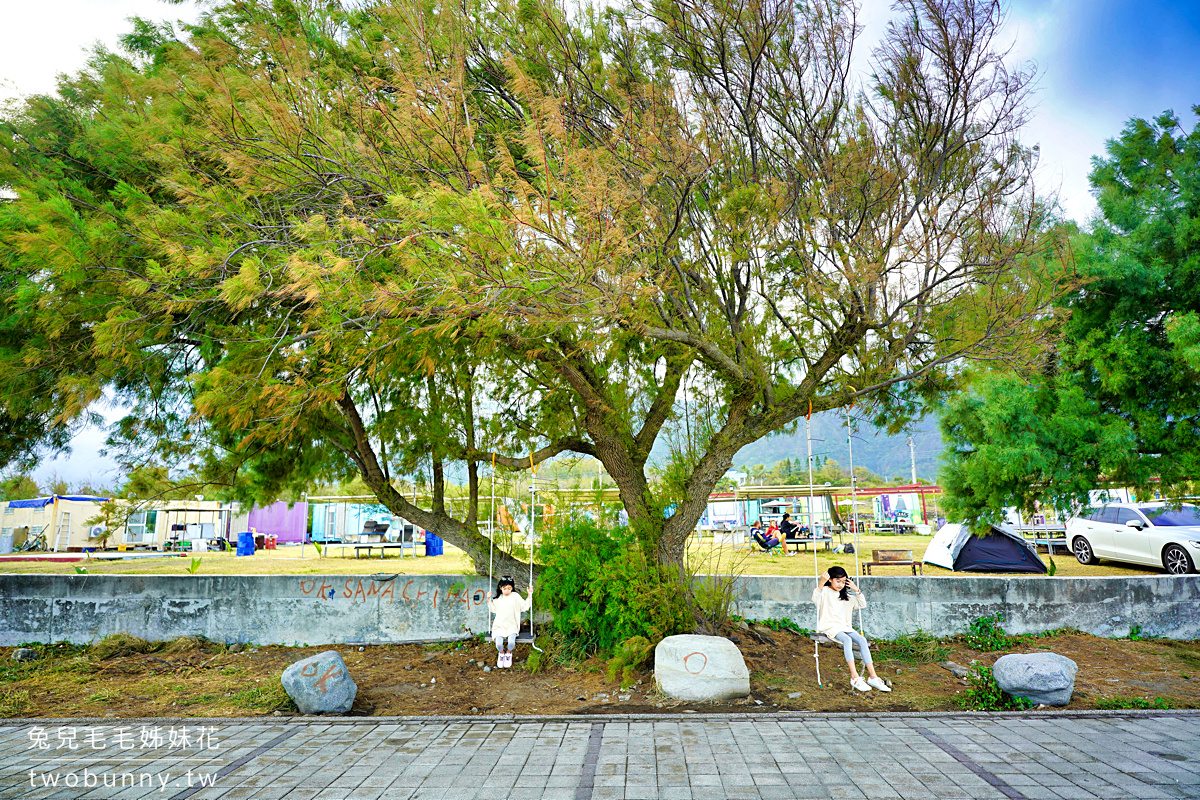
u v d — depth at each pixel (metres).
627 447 8.65
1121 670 7.82
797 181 6.69
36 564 20.22
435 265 4.92
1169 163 9.20
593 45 6.87
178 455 8.03
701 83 6.86
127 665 8.56
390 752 5.16
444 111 5.32
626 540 8.20
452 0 5.90
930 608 9.30
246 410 5.56
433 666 8.33
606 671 7.41
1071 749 5.01
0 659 9.09
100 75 6.62
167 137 5.97
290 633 9.62
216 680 7.89
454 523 9.48
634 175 6.04
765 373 8.02
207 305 6.31
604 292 5.25
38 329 6.00
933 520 31.02
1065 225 7.37
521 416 8.99
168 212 5.56
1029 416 9.46
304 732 5.73
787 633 9.05
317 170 5.97
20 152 6.09
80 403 5.52
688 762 4.82
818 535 24.34
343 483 9.72
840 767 4.67
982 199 6.51
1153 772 4.51
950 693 6.93
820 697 6.79
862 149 6.56
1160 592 9.31
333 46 6.30
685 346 7.51
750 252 7.06
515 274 4.98
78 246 5.02
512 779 4.54
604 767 4.74
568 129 5.60
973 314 7.03
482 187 4.68
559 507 8.72
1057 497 9.68
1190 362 7.82
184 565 18.75
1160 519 14.38
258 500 8.98
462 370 8.14
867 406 8.45
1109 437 8.90
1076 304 9.46
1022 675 6.35
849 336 7.34
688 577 8.04
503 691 7.27
